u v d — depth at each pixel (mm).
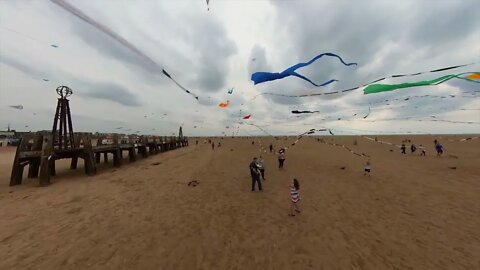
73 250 5902
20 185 12898
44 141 13109
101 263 5355
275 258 5699
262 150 38688
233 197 10891
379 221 7980
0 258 5473
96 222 7723
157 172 17234
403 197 10758
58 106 15195
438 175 15461
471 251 5945
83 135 18328
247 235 6941
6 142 49125
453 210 8953
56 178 14977
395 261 5543
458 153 29016
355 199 10547
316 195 11227
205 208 9305
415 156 26547
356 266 5352
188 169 18719
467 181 13625
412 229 7305
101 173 16750
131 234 6887
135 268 5207
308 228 7445
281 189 12422
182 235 6891
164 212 8781
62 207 9180
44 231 6984
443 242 6453
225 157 28125
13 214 8352
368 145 48219
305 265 5402
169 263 5434
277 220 8117
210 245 6316
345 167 19391
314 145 49875
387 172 16938
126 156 29125
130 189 12148
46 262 5344
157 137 36625
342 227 7504
